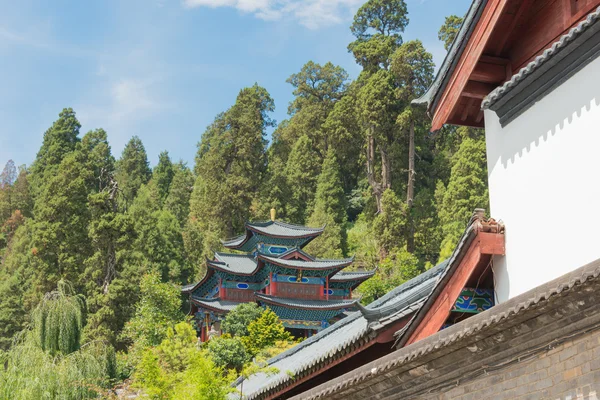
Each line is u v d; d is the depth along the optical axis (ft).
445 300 39.55
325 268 192.95
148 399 60.44
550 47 35.65
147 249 266.98
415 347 34.47
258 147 342.44
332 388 41.06
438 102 43.68
